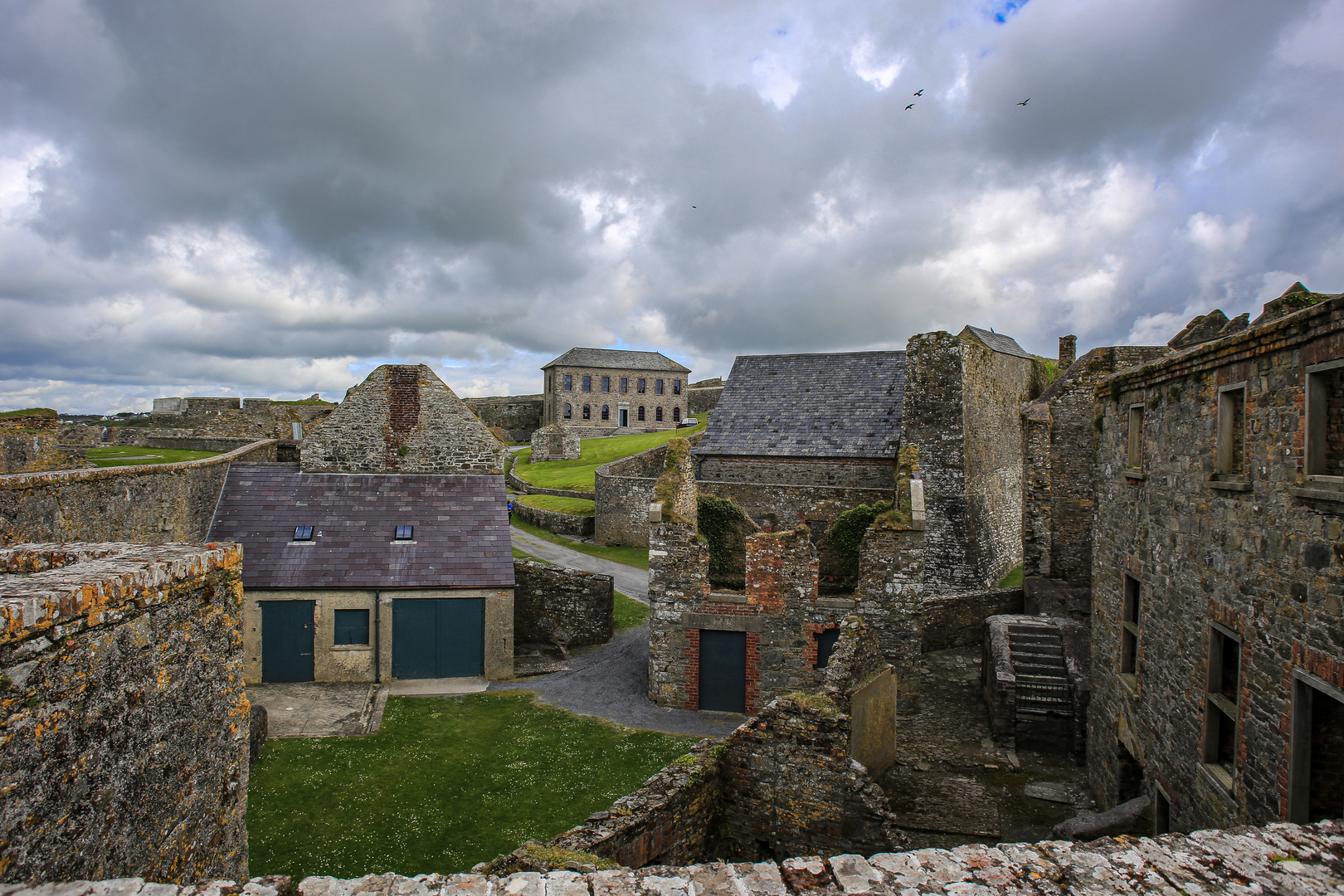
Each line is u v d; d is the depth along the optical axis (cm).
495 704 1917
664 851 945
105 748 542
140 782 584
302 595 2034
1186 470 1016
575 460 5922
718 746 1091
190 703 660
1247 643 832
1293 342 739
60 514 1362
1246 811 825
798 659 1853
